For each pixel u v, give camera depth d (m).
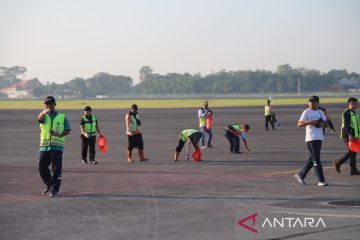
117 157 25.77
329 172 19.52
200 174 19.34
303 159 24.12
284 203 13.57
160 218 12.09
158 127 50.19
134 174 19.55
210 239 10.24
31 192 15.83
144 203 13.88
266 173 19.48
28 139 38.41
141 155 23.94
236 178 18.25
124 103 149.00
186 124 54.62
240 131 26.98
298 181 17.41
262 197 14.50
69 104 144.25
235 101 158.00
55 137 15.15
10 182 17.92
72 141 36.19
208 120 30.33
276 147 30.25
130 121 23.72
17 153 28.42
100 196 14.99
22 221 11.93
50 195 15.00
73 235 10.68
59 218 12.21
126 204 13.77
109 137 39.19
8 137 40.44
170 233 10.74
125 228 11.20
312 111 16.48
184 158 24.95
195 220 11.83
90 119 23.38
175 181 17.69
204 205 13.49
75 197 14.88
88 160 24.55
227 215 12.27
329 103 125.12
